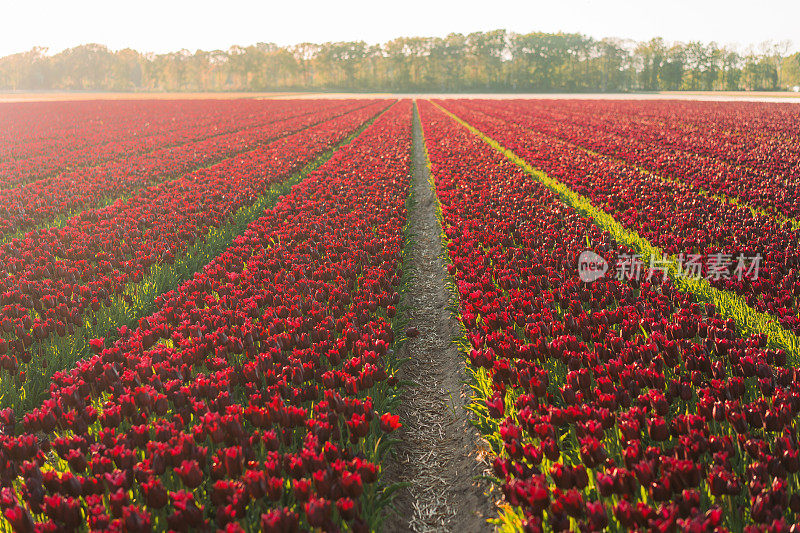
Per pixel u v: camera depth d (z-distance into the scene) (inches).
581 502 133.5
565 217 476.1
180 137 1216.8
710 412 173.5
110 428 178.1
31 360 250.8
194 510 136.5
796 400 173.3
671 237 390.3
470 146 969.5
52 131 1411.2
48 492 158.2
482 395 223.3
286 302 289.6
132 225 472.7
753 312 273.1
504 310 276.4
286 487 162.7
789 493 145.8
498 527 161.2
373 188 603.8
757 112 1702.8
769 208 485.7
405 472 199.9
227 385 201.0
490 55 6141.7
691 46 5949.8
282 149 967.0
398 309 325.7
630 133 1180.5
